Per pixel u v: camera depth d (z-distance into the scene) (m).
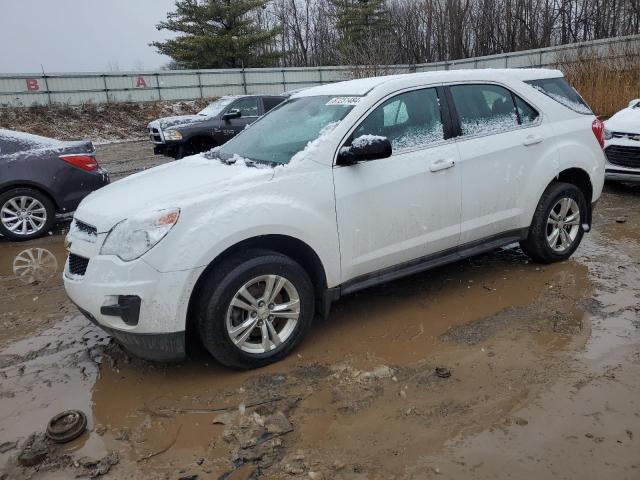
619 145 7.28
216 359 3.20
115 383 3.26
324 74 33.03
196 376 3.28
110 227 3.10
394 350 3.47
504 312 3.94
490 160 4.14
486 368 3.18
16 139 6.69
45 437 2.73
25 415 2.95
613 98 13.91
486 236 4.30
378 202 3.62
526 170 4.37
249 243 3.24
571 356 3.26
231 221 3.09
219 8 37.03
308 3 50.41
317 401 2.94
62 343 3.83
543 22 39.72
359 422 2.73
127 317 2.97
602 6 36.62
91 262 3.09
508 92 4.41
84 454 2.60
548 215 4.62
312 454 2.51
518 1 40.19
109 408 2.98
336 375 3.19
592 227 6.07
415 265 3.96
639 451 2.41
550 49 27.73
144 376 3.32
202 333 3.10
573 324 3.68
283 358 3.42
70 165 6.80
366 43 26.72
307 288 3.43
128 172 12.84
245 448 2.57
